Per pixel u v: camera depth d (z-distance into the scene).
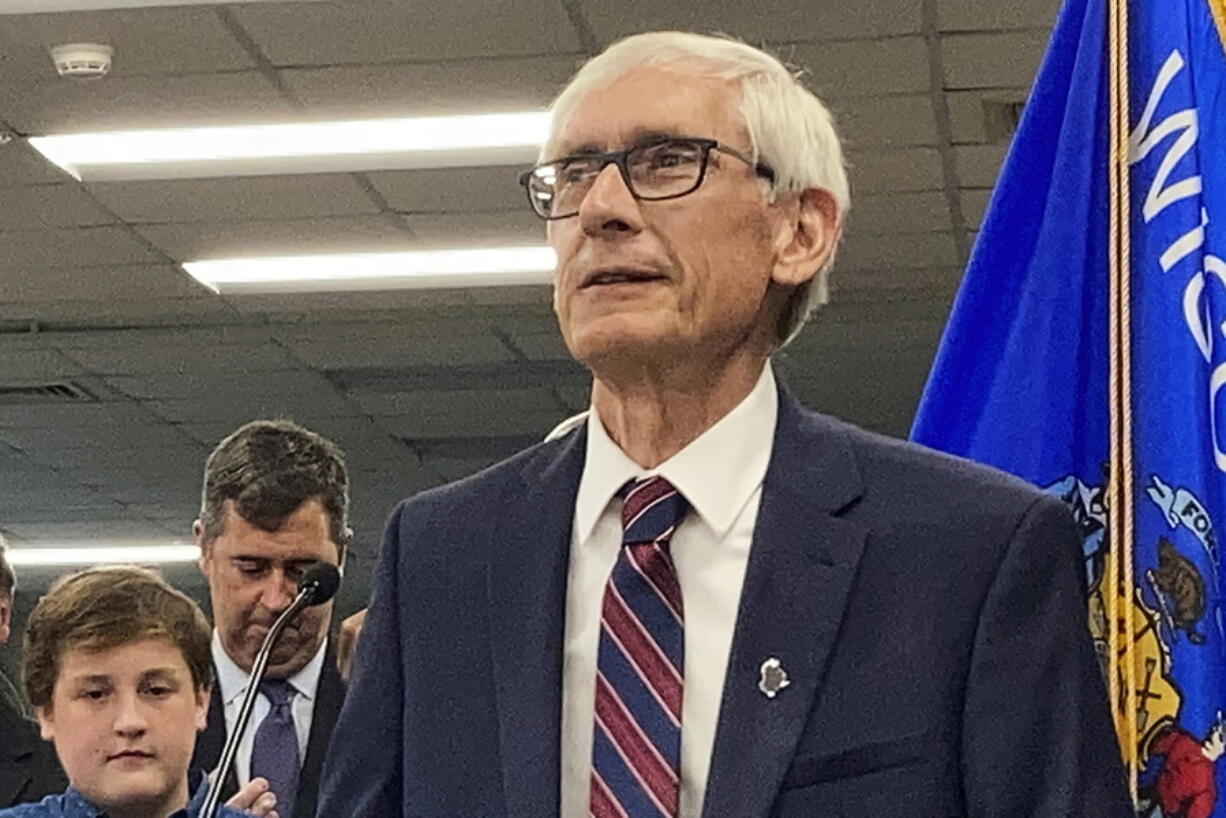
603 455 1.42
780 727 1.26
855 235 6.95
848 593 1.31
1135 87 1.80
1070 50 1.88
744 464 1.39
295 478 2.60
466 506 1.47
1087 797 1.25
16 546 13.95
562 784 1.31
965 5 4.94
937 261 7.28
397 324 8.33
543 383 9.38
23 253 7.27
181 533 13.61
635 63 1.41
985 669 1.27
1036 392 1.79
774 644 1.29
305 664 2.58
